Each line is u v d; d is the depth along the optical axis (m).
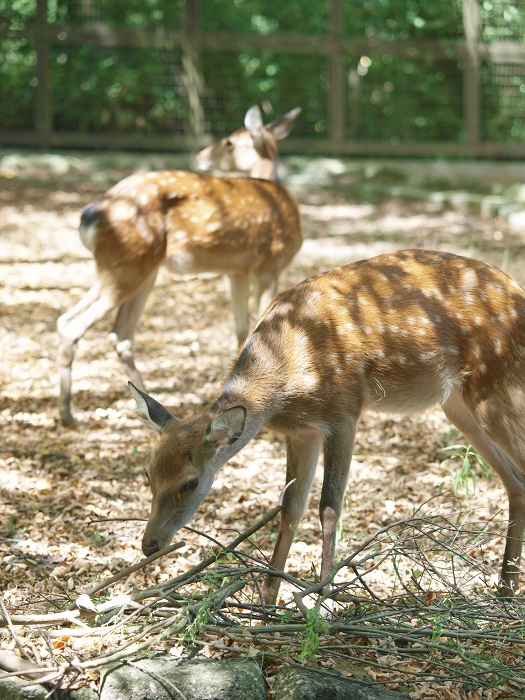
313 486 5.83
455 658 3.77
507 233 12.95
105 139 17.03
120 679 3.54
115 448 6.34
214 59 17.16
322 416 4.39
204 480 4.17
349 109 17.59
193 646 3.75
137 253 6.75
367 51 17.19
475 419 4.48
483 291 4.46
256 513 5.41
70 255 11.41
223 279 10.79
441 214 14.66
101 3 16.81
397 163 17.31
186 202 7.00
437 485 5.75
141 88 16.97
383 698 3.52
